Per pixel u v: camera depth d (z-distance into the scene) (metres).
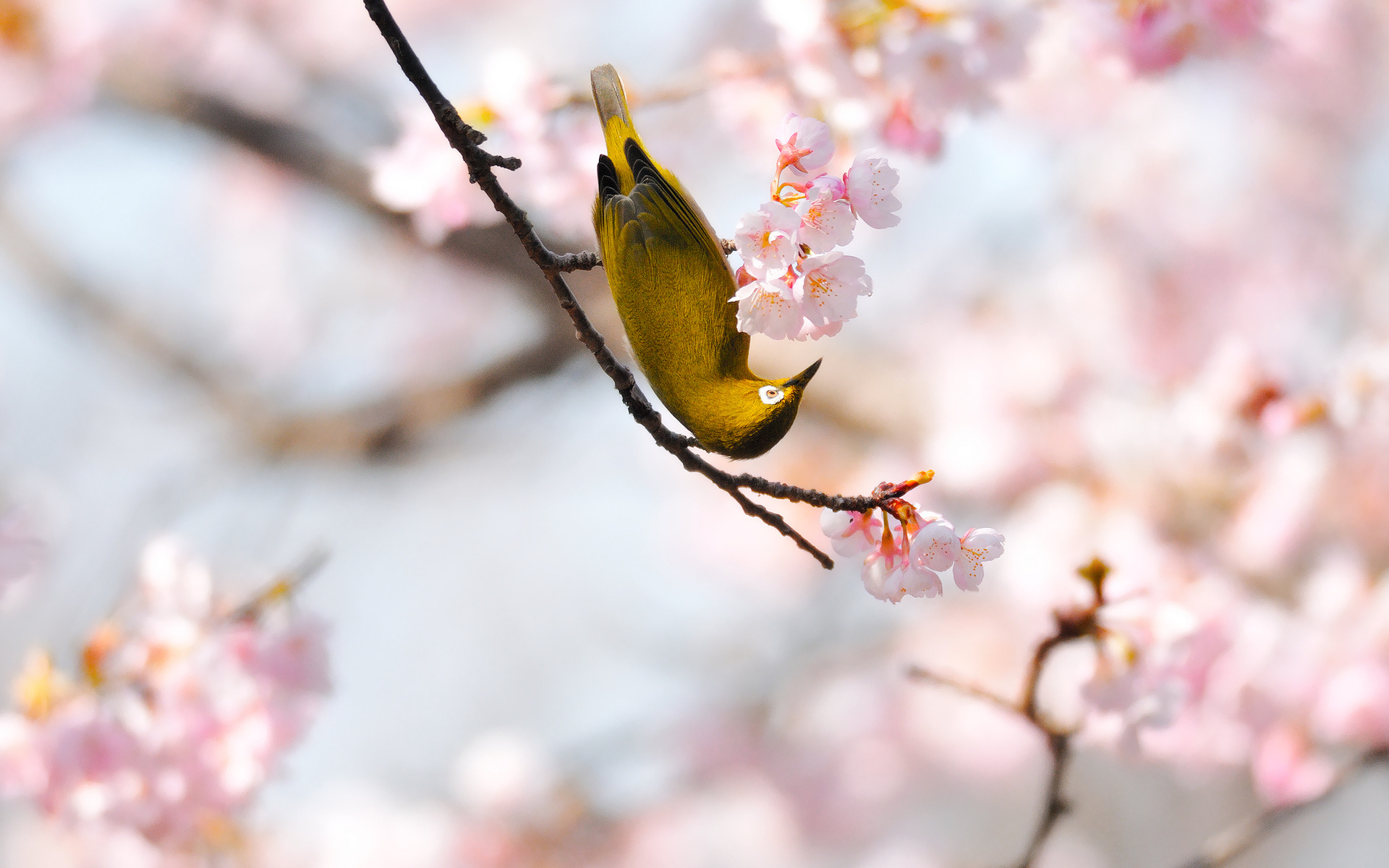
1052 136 14.34
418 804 12.97
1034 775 16.50
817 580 15.64
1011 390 12.45
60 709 7.16
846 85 7.01
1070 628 5.85
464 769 12.86
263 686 7.36
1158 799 16.56
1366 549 10.20
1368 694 8.60
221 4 12.20
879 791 14.48
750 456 4.18
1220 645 8.59
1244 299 13.63
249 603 7.50
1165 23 7.44
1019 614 13.44
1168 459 10.89
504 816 12.64
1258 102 14.45
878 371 13.45
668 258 4.39
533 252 3.78
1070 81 13.91
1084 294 13.55
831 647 14.99
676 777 14.05
